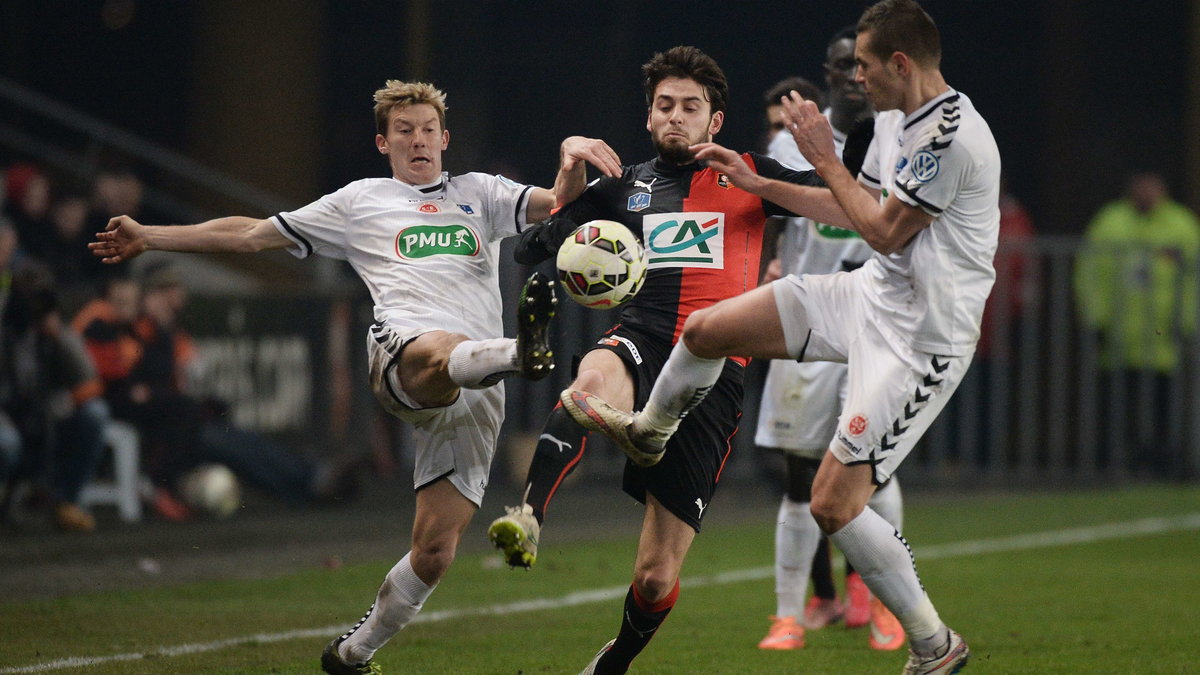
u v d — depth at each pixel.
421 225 17.45
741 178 16.27
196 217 48.31
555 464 15.81
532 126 59.25
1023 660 19.98
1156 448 43.59
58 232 39.09
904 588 16.00
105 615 23.00
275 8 56.50
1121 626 22.69
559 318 42.12
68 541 31.38
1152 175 50.97
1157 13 56.06
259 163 56.47
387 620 16.92
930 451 43.62
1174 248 42.75
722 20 57.81
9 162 47.59
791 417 21.39
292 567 28.53
